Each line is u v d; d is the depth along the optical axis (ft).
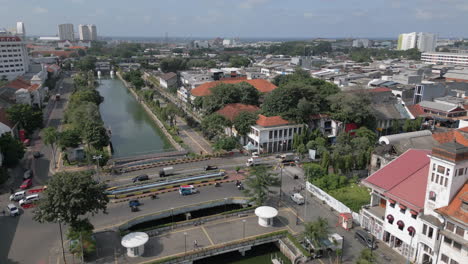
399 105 476.13
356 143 347.15
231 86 467.93
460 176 173.88
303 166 335.47
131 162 361.30
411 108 478.59
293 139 388.16
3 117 403.54
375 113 437.17
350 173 322.96
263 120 387.34
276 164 352.28
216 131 405.59
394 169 227.61
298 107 394.73
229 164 355.15
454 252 171.53
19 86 615.16
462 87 606.55
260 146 379.14
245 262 215.31
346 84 636.07
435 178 180.04
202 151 393.91
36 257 201.46
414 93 529.04
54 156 350.43
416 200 195.93
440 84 533.14
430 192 183.73
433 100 527.40
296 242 214.69
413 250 195.93
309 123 408.67
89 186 201.16
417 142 308.81
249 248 217.97
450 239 172.86
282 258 217.36
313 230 205.36
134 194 281.13
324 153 314.76
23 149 350.02
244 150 394.11
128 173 331.77
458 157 169.37
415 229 193.67
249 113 401.90
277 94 414.21
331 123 420.77
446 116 466.70
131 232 215.31
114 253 204.23
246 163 357.61
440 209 175.94
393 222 209.26
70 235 198.70
